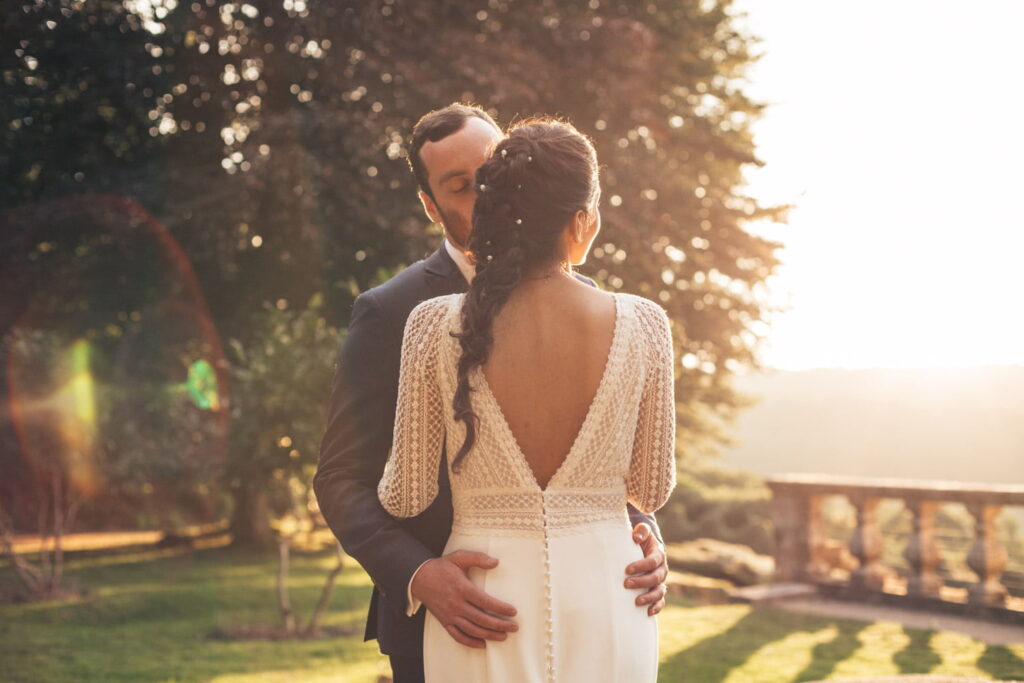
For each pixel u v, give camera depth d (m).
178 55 13.45
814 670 5.09
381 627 2.03
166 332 14.35
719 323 15.28
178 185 12.98
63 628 7.52
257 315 8.00
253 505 14.49
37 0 12.54
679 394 15.02
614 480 1.72
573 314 1.64
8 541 9.34
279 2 12.56
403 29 13.15
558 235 1.65
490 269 1.62
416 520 1.94
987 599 6.93
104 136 14.01
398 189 12.95
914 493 7.45
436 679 1.73
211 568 11.79
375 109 12.92
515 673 1.62
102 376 14.32
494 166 1.65
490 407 1.63
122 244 13.66
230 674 5.77
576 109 13.53
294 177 12.31
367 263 13.33
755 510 16.03
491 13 13.64
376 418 1.97
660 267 13.59
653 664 1.75
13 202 14.03
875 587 7.61
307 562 12.61
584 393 1.64
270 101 13.80
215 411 11.77
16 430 9.63
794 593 7.77
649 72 13.86
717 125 16.09
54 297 14.43
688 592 8.56
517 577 1.64
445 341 1.67
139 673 5.79
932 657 5.45
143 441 10.88
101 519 16.84
